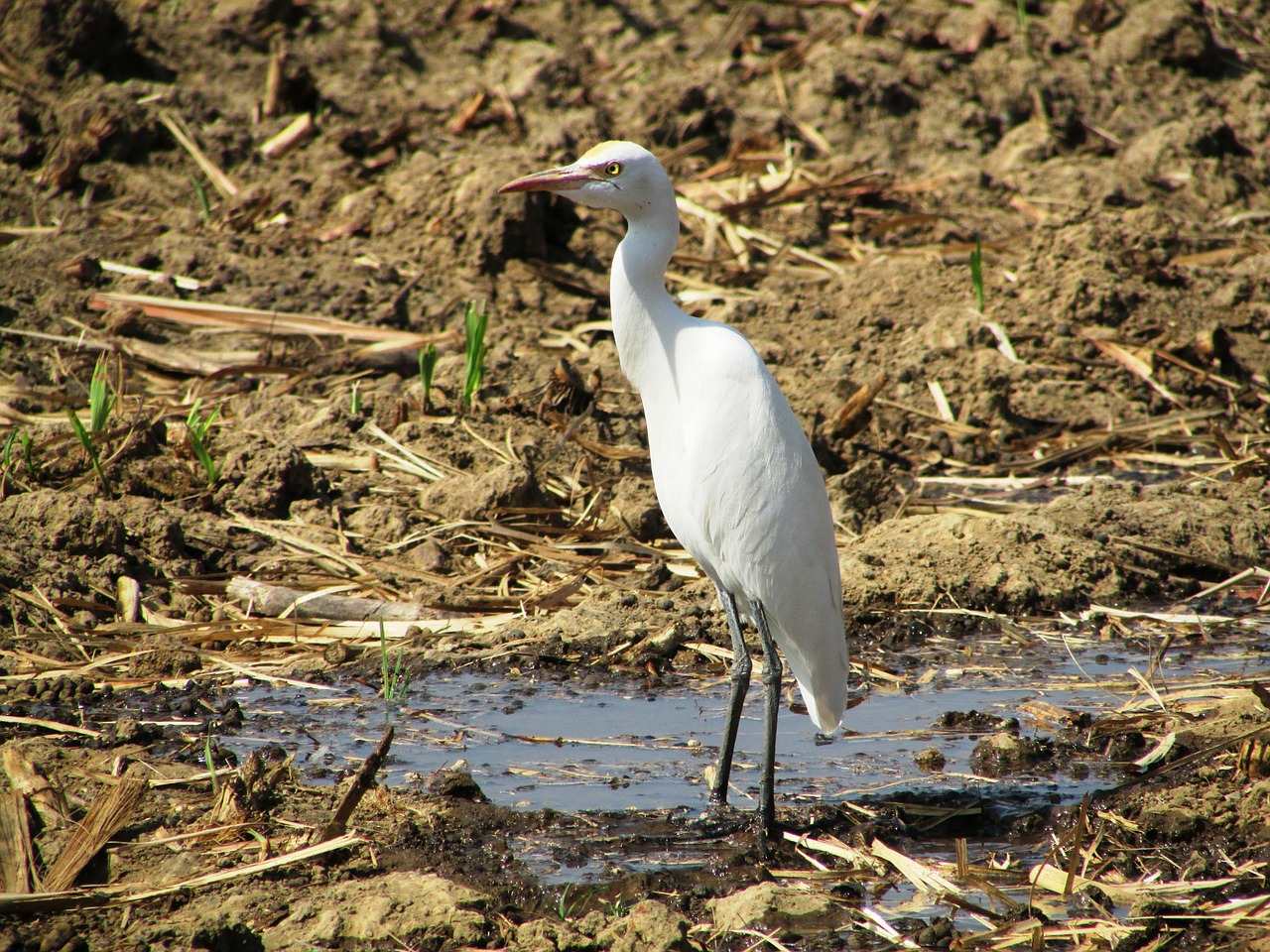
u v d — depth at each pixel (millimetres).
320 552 10953
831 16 25266
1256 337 16250
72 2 20094
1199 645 9961
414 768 7887
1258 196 21109
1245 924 5891
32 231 17188
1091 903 6207
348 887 6180
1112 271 16844
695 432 7332
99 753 7836
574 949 5730
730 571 7367
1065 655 9883
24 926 5957
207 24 21656
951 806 7406
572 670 9617
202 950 5668
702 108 21875
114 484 11633
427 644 9906
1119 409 14836
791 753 8297
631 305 7668
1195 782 7340
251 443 12086
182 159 19172
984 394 14641
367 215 17812
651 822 7219
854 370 15352
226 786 7152
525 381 14367
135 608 9977
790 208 19562
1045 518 11852
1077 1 25031
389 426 13219
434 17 23781
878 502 12414
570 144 20156
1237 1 27562
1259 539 11656
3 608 9820
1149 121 22750
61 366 14062
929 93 22781
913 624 10469
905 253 18469
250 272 16422
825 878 6613
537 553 11203
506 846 6910
